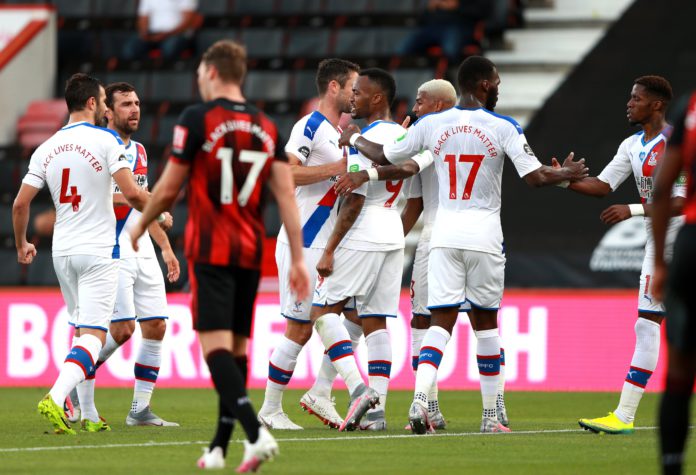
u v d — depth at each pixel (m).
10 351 45.03
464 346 42.66
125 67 62.28
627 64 58.25
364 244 26.02
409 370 42.84
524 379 42.81
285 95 60.03
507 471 19.33
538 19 63.81
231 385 17.89
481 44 60.28
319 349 42.97
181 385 43.88
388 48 61.00
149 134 58.09
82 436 24.89
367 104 26.61
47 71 62.44
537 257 46.41
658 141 26.33
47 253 51.41
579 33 63.00
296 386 43.12
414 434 25.16
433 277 24.95
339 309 26.31
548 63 61.22
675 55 58.44
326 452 21.66
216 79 18.77
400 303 43.12
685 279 15.26
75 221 25.73
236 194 18.41
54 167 25.77
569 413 33.41
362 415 25.41
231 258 18.30
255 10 64.62
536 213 49.50
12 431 26.16
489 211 24.75
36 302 44.97
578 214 48.94
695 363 15.51
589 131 55.06
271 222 51.91
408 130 25.20
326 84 27.19
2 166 56.69
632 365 26.33
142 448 22.27
